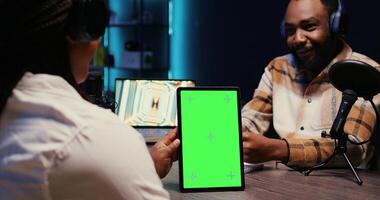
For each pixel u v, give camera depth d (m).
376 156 1.56
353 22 2.63
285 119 1.74
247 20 3.49
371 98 1.30
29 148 0.63
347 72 1.27
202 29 4.09
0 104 0.66
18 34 0.67
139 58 4.52
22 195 0.63
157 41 4.66
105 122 0.67
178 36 4.45
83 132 0.64
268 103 1.85
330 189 1.15
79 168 0.63
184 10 4.34
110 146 0.65
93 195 0.64
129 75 4.61
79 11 0.69
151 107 1.80
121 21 4.66
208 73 4.03
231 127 1.15
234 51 3.67
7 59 0.68
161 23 4.61
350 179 1.26
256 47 3.40
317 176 1.29
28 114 0.66
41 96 0.67
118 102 1.80
